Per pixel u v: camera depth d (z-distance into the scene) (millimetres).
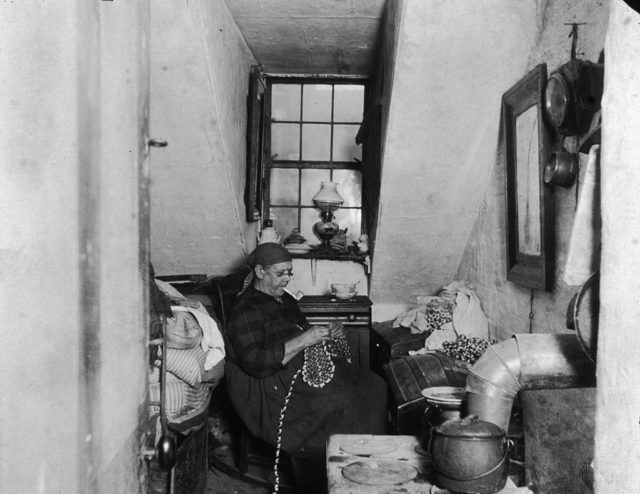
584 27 2549
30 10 974
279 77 5234
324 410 3404
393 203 3982
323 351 3566
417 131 3566
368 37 4328
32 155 994
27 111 981
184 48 3320
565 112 2410
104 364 1154
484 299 3920
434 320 3969
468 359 3457
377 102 4676
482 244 3959
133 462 1328
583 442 2418
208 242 4434
